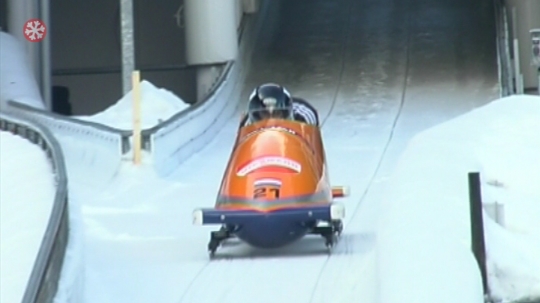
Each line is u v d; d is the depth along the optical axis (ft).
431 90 334.65
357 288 121.80
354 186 202.39
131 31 267.59
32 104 297.53
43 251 109.40
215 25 341.62
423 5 414.82
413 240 117.60
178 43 445.37
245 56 364.38
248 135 145.48
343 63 366.84
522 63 349.41
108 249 151.74
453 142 168.86
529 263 119.24
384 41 385.50
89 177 215.31
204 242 153.99
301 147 142.51
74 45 449.48
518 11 351.25
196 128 261.65
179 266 137.59
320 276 128.06
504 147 165.37
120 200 195.21
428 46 377.71
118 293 127.95
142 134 219.41
